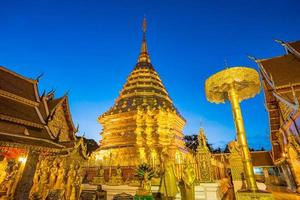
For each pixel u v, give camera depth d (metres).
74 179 17.80
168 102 34.25
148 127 27.47
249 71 6.26
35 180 14.88
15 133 14.05
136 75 37.59
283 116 21.25
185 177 13.80
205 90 7.51
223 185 15.73
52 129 18.78
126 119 29.53
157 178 16.75
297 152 18.41
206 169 15.41
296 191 20.06
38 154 15.48
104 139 30.14
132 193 17.30
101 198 17.55
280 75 20.69
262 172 35.94
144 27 48.44
